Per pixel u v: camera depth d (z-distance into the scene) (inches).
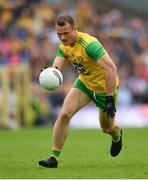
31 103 2407.7
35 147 1539.1
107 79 953.5
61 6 3073.3
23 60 2684.5
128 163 1088.2
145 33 3184.1
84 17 3016.7
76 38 964.6
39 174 918.4
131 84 2711.6
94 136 1924.2
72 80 2571.4
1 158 1234.0
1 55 2709.2
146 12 3432.6
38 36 2817.4
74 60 986.7
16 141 1745.8
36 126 2434.8
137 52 2994.6
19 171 965.8
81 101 998.4
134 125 2468.0
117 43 2962.6
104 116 1038.4
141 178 865.5
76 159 1182.9
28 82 2378.2
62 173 925.8
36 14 2945.4
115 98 1002.1
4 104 2327.8
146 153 1310.3
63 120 979.3
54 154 988.6
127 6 3430.1
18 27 2844.5
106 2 3373.5
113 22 3122.5
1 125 2329.0
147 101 2682.1
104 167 1015.6
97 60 954.7
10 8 2947.8
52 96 2480.3
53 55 2709.2
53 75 955.3
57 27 949.8
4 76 2329.0
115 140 1109.1
